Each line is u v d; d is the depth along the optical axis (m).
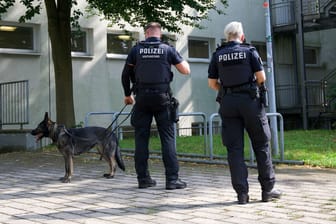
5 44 16.66
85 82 17.95
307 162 9.29
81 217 5.25
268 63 10.02
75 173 8.78
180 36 20.19
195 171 8.75
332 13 20.70
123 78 6.87
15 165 10.42
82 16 17.81
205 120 10.52
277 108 22.48
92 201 6.11
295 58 23.78
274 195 5.93
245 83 5.67
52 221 5.09
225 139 5.81
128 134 18.39
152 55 6.65
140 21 15.08
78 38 18.09
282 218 5.00
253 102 5.65
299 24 21.45
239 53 5.68
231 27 5.86
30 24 17.09
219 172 8.58
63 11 14.11
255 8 22.84
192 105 20.70
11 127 15.99
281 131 9.47
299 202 5.78
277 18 22.83
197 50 21.33
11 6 15.45
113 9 14.11
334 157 9.93
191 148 12.22
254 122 5.67
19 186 7.45
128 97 7.03
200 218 5.06
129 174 8.53
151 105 6.72
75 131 7.95
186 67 6.83
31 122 16.75
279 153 10.46
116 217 5.21
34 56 16.94
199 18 15.53
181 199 6.08
